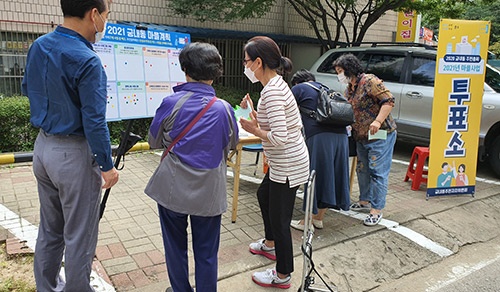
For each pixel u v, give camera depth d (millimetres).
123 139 2797
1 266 3049
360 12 10672
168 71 4074
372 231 4008
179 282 2518
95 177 2326
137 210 4172
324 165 3562
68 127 2176
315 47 11445
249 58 2748
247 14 8156
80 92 2107
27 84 2268
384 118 3885
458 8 10141
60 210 2441
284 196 2871
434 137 4957
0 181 4809
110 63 3646
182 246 2523
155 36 3965
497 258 3803
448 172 5055
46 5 7191
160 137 2379
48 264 2490
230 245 3574
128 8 8227
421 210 4617
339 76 4164
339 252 3604
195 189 2305
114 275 3018
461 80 4906
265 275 3043
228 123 2422
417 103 6434
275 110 2670
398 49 6926
